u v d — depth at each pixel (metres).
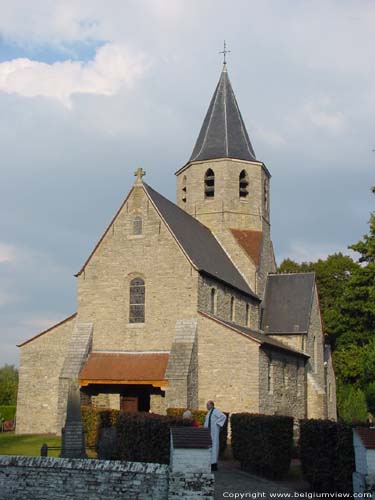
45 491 17.08
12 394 78.62
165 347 38.31
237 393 36.75
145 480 16.28
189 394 36.28
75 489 16.83
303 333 47.97
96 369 37.91
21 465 17.42
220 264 45.22
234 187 50.81
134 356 38.53
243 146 52.28
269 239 53.97
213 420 22.73
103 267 40.56
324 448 19.03
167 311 38.75
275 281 52.25
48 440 34.38
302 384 46.62
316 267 68.38
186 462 15.49
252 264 49.03
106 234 40.88
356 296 49.75
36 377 40.91
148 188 41.69
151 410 38.00
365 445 15.60
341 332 62.03
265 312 50.22
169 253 39.34
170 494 15.41
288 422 22.94
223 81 54.50
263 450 22.27
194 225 46.81
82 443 24.33
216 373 37.28
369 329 54.41
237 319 44.50
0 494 17.38
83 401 37.88
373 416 43.78
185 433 15.87
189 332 37.66
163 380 36.28
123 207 40.84
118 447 22.58
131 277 39.97
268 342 38.44
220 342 37.53
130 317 39.56
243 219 50.75
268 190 54.38
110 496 16.48
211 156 51.25
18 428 40.53
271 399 38.88
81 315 40.28
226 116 52.84
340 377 59.25
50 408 40.31
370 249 48.12
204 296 39.28
